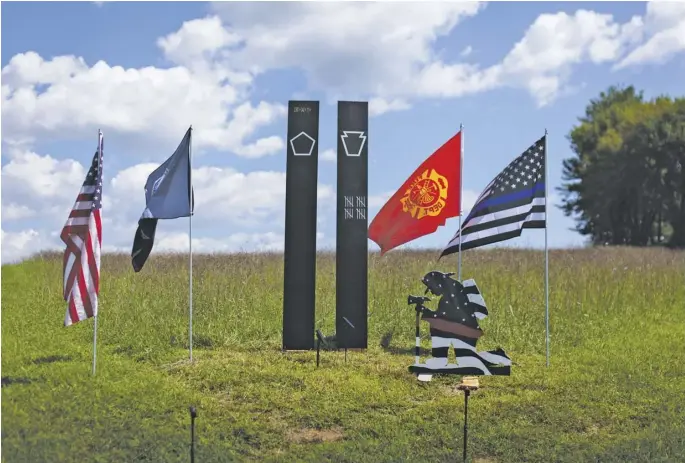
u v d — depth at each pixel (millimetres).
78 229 11219
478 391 11023
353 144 12898
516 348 13672
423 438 9180
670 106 49531
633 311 16562
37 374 11195
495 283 17766
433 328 11297
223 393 10688
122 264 19859
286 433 9367
